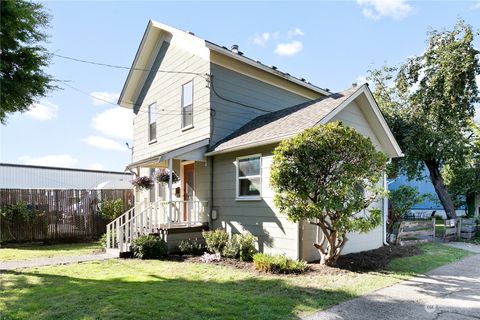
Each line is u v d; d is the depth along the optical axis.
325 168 6.51
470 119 14.96
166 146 13.01
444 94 14.79
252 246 8.26
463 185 17.25
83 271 6.94
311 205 6.33
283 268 6.60
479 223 13.35
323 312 4.41
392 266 7.32
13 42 5.80
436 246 10.45
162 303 4.68
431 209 21.59
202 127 10.90
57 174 21.45
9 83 5.85
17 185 19.69
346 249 8.80
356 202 6.36
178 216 10.35
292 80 12.64
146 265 7.59
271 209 8.38
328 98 9.62
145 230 9.62
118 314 4.26
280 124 9.06
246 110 11.53
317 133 6.52
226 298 4.91
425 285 5.82
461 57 14.55
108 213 13.54
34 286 5.69
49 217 12.37
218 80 10.91
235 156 9.62
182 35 11.65
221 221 9.98
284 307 4.54
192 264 7.67
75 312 4.36
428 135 14.93
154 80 14.11
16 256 9.02
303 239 7.73
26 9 5.62
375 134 10.00
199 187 10.92
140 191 14.18
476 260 8.31
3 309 4.49
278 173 6.48
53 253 9.59
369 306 4.67
